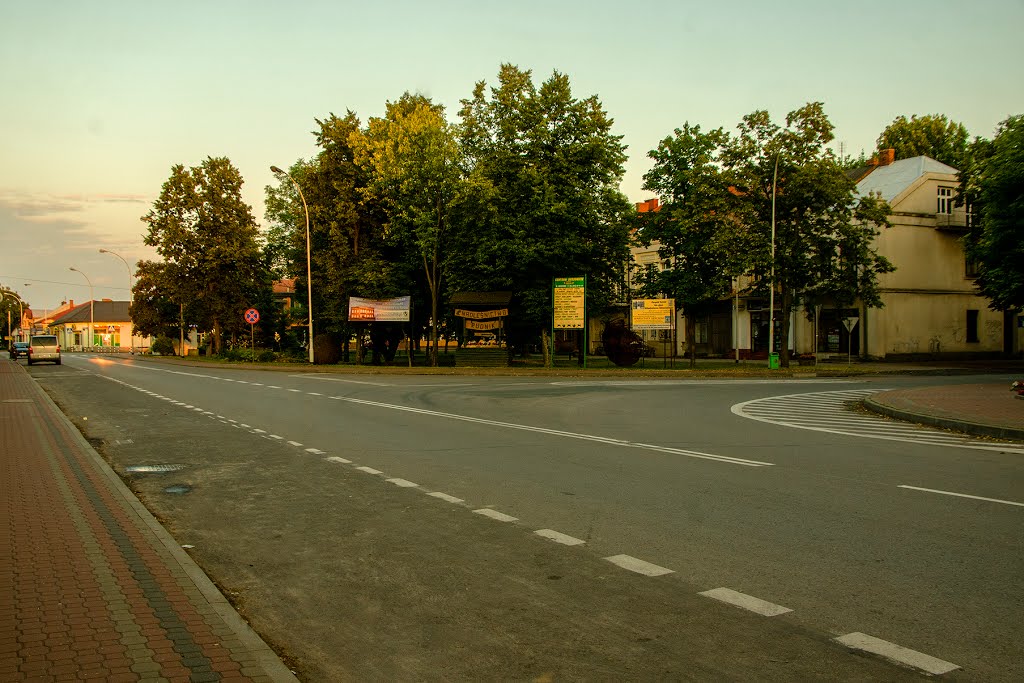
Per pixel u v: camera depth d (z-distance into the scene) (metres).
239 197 55.69
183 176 54.19
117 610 4.23
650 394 21.45
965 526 6.37
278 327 65.69
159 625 4.01
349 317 39.78
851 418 15.27
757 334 50.56
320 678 3.60
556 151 33.75
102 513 6.56
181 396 20.59
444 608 4.51
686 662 3.73
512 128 33.62
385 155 36.44
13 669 3.44
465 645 3.97
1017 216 32.59
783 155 34.72
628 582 4.95
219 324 56.38
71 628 3.95
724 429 13.31
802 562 5.35
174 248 54.62
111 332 115.69
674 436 12.33
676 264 38.12
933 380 28.23
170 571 4.95
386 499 7.55
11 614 4.15
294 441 11.74
